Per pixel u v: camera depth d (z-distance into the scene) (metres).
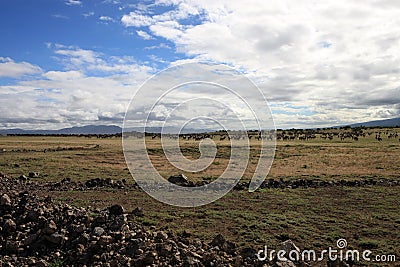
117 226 9.88
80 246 9.02
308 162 31.52
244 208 14.09
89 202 14.74
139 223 11.41
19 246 9.38
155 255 8.13
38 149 44.00
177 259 8.10
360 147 46.16
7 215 10.80
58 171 24.80
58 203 12.01
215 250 9.01
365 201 15.44
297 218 12.54
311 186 19.00
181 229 11.12
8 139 80.25
